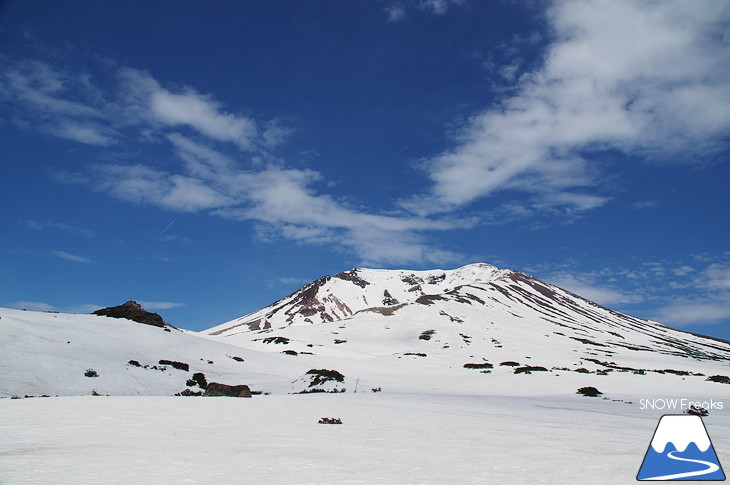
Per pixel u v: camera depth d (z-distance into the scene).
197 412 23.11
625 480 11.61
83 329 48.59
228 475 10.86
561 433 20.61
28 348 38.81
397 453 14.59
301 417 23.17
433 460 13.61
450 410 30.27
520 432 20.58
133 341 51.06
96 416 19.84
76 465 11.32
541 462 13.63
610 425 24.83
